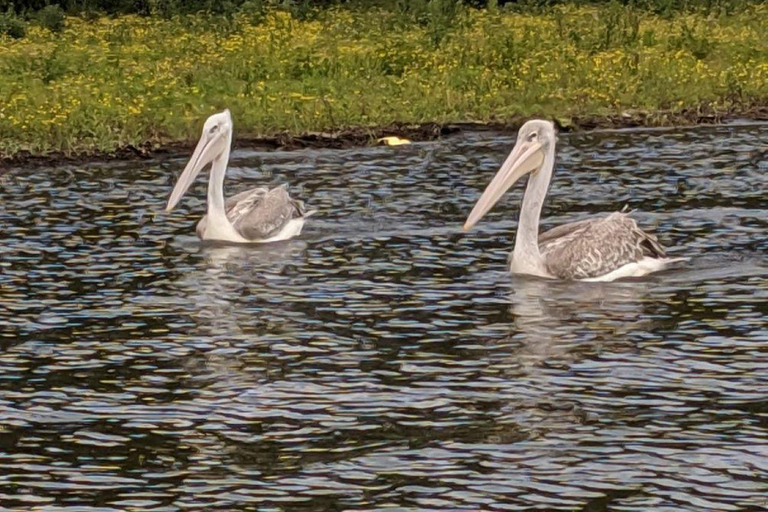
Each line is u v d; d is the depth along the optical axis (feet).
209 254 54.19
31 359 42.04
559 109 83.92
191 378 40.29
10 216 59.93
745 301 47.24
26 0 118.73
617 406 37.70
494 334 43.96
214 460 34.60
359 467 34.06
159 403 38.40
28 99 82.38
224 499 32.40
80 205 62.28
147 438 35.99
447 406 37.88
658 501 31.99
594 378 39.86
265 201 57.26
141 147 74.95
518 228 51.42
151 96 85.05
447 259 53.16
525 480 33.19
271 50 100.01
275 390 39.24
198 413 37.63
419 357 41.86
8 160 71.56
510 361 41.37
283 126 79.15
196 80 90.58
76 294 48.73
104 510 31.91
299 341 43.47
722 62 99.81
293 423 36.88
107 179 67.92
